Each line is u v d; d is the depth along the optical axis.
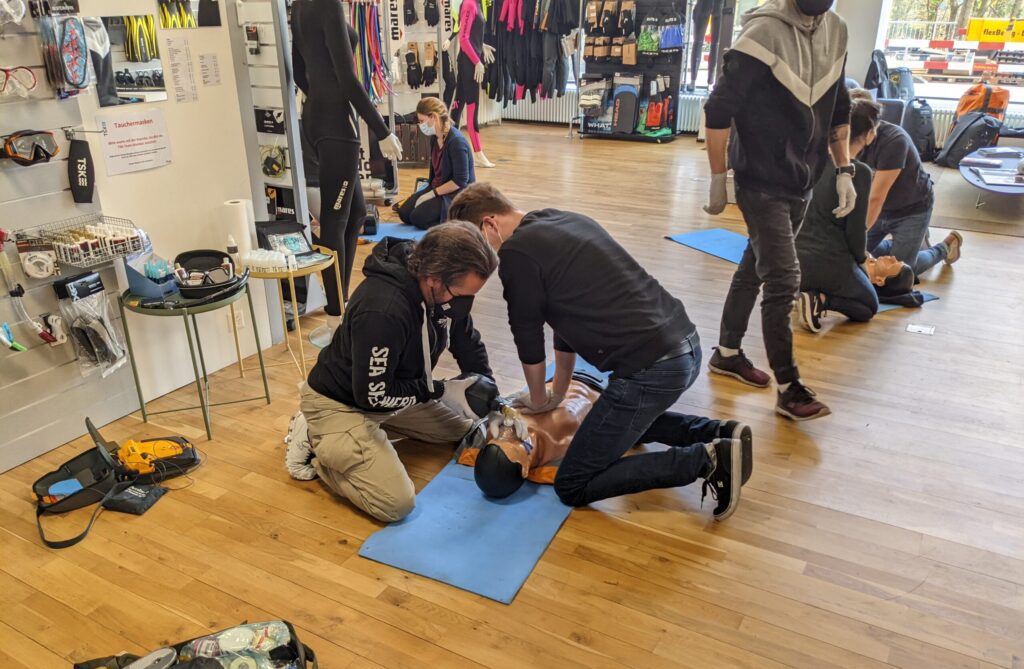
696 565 2.19
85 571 2.17
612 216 5.80
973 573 2.16
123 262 2.83
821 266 3.64
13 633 1.95
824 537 2.31
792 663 1.86
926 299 4.15
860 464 2.67
